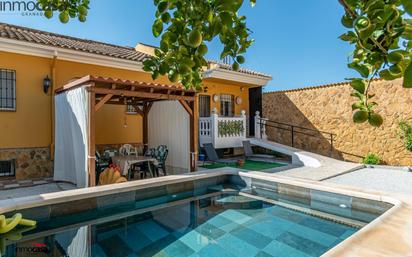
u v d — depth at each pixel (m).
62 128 8.24
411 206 4.54
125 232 4.95
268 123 15.89
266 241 4.49
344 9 0.94
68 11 1.90
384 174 9.04
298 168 9.86
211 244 4.42
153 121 10.84
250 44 1.55
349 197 5.79
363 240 3.12
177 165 9.65
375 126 1.06
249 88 16.30
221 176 8.25
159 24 1.23
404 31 0.84
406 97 10.55
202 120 12.99
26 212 4.92
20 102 8.66
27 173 8.76
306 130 14.05
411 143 9.95
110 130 10.60
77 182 7.13
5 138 8.41
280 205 6.38
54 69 9.21
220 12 1.08
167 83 12.11
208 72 12.59
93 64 10.09
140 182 6.63
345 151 12.48
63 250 4.20
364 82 1.06
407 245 3.01
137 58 11.29
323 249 4.20
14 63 8.55
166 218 5.64
